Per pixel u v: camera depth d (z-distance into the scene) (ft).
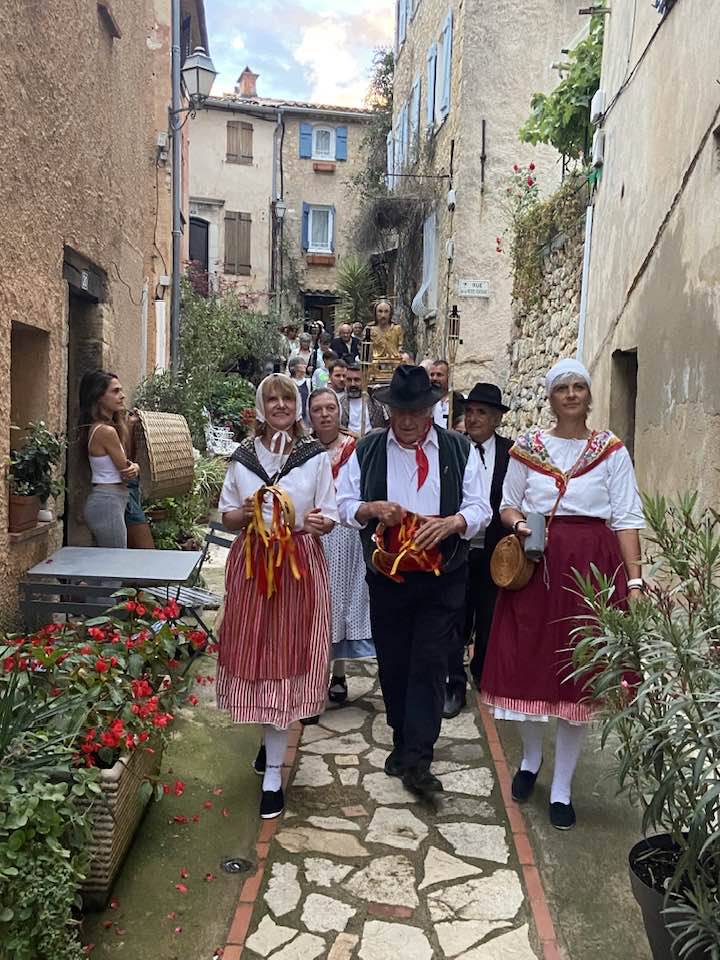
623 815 10.61
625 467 10.13
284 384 10.43
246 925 8.39
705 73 14.80
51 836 7.20
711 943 6.38
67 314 16.71
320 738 12.81
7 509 13.08
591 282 23.21
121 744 8.68
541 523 9.89
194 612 15.57
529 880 9.18
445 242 42.22
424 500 10.79
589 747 12.53
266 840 9.89
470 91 39.19
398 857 9.61
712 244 14.28
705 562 7.09
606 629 7.20
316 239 75.82
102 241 18.74
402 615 11.09
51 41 14.55
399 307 50.75
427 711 10.78
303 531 10.52
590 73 24.86
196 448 29.43
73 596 15.47
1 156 12.37
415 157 47.65
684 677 6.45
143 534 17.70
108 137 19.04
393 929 8.37
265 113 73.00
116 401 15.85
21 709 8.11
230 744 12.41
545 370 28.30
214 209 72.28
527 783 10.90
